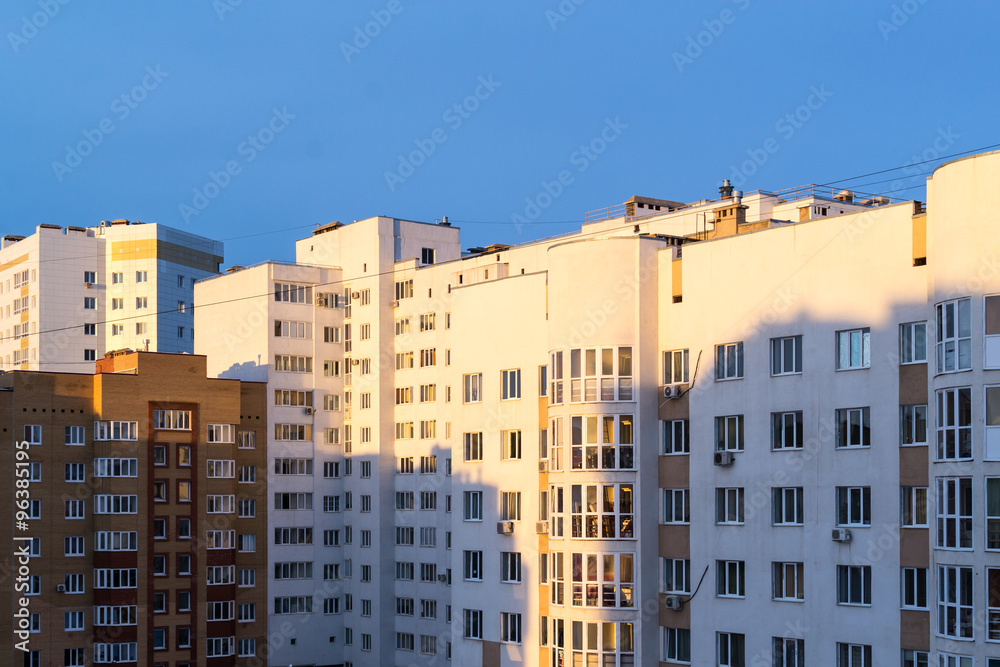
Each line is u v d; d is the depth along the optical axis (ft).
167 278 627.05
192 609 385.50
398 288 432.66
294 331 438.40
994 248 187.83
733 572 227.20
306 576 433.89
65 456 374.84
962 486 189.78
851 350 212.23
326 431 441.68
